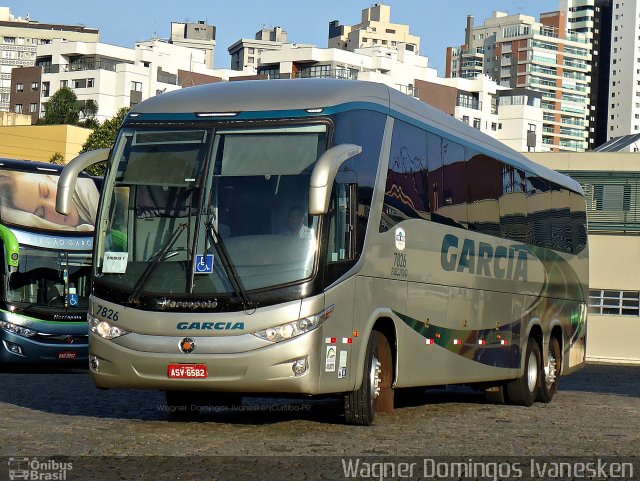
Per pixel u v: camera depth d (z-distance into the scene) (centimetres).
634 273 4716
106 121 9075
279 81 1246
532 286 1883
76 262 2475
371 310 1245
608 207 4750
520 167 1856
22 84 15375
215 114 1189
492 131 16925
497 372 1691
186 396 1346
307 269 1130
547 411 1661
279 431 1187
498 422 1413
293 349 1120
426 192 1422
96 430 1148
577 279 2208
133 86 14850
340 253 1178
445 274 1479
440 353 1463
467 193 1584
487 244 1653
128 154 1202
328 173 1098
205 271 1141
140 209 1179
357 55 15812
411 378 1367
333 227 1166
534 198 1927
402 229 1333
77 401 1518
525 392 1812
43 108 15188
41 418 1266
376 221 1259
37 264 2431
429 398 1936
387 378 1314
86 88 14775
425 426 1305
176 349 1138
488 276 1656
